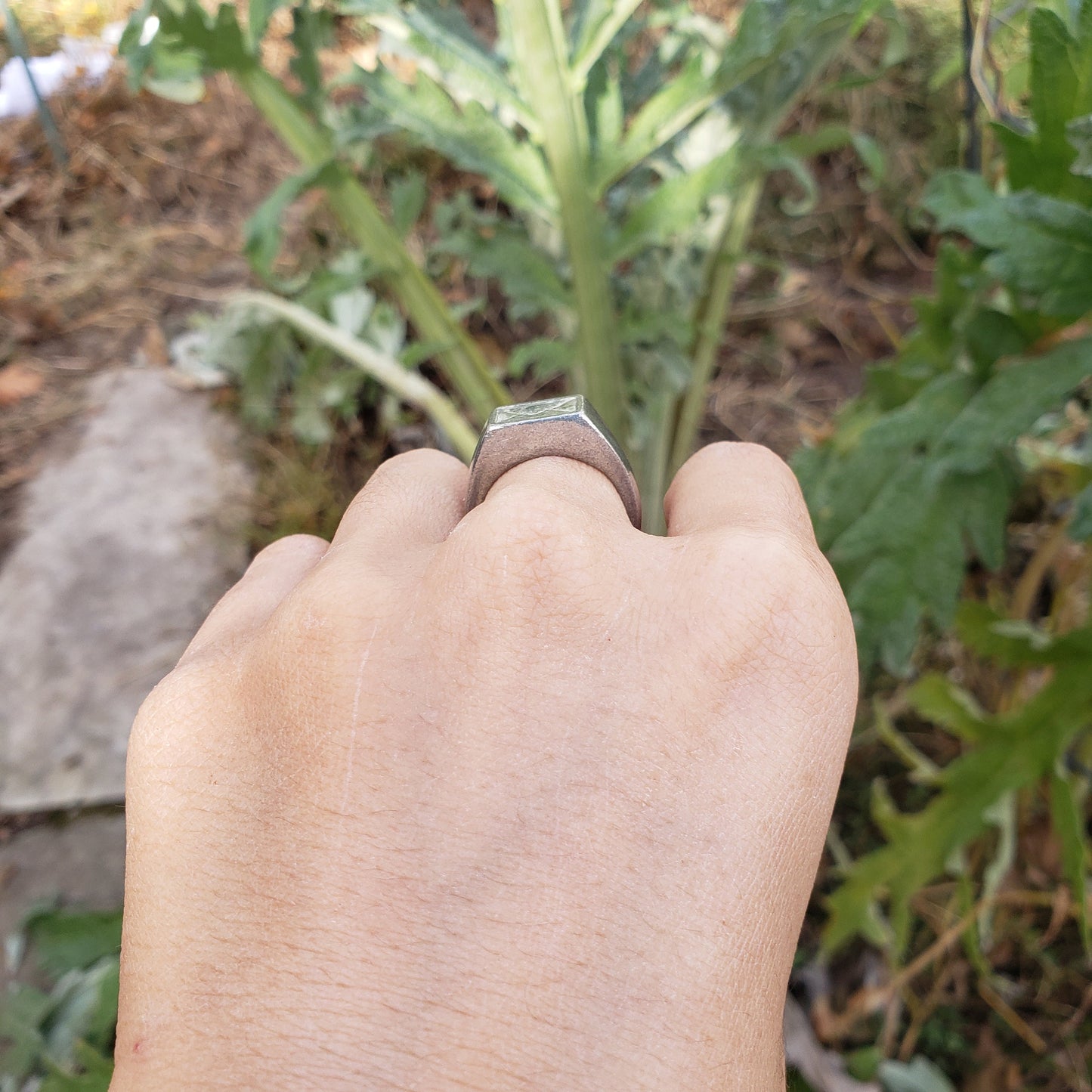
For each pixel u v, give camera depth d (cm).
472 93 31
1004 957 35
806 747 11
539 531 11
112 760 40
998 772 28
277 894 10
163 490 49
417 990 10
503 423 13
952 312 27
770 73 35
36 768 40
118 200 63
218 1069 10
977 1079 33
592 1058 10
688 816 11
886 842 38
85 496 49
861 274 59
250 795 11
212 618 14
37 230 61
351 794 11
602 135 30
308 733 11
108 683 42
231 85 68
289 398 53
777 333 56
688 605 11
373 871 10
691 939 10
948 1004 34
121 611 44
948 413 26
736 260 42
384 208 58
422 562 12
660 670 11
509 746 11
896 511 26
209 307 57
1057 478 38
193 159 65
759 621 11
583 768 11
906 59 62
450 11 32
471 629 11
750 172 37
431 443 51
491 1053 10
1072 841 26
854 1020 33
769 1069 10
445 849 10
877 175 34
